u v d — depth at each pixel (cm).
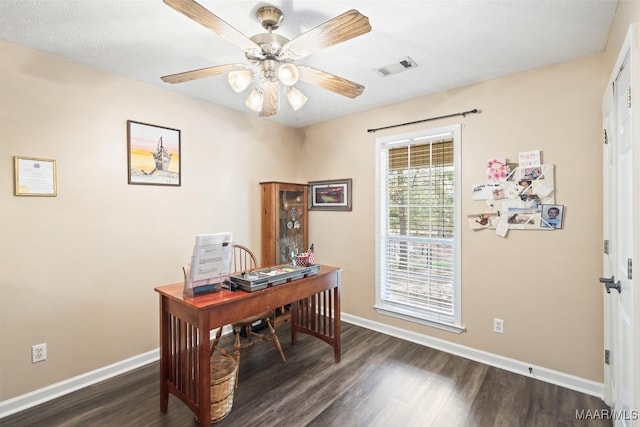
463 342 277
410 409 204
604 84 211
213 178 318
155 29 187
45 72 214
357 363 264
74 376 228
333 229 373
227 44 205
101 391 225
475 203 268
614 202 179
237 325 246
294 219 379
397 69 242
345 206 360
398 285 323
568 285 227
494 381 236
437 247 296
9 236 202
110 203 246
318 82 187
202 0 159
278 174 386
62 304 223
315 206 391
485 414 199
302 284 238
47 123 216
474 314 270
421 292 306
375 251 335
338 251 369
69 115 225
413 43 204
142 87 264
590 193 218
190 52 216
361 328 340
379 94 294
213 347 237
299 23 181
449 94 282
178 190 290
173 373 202
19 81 204
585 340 221
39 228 213
